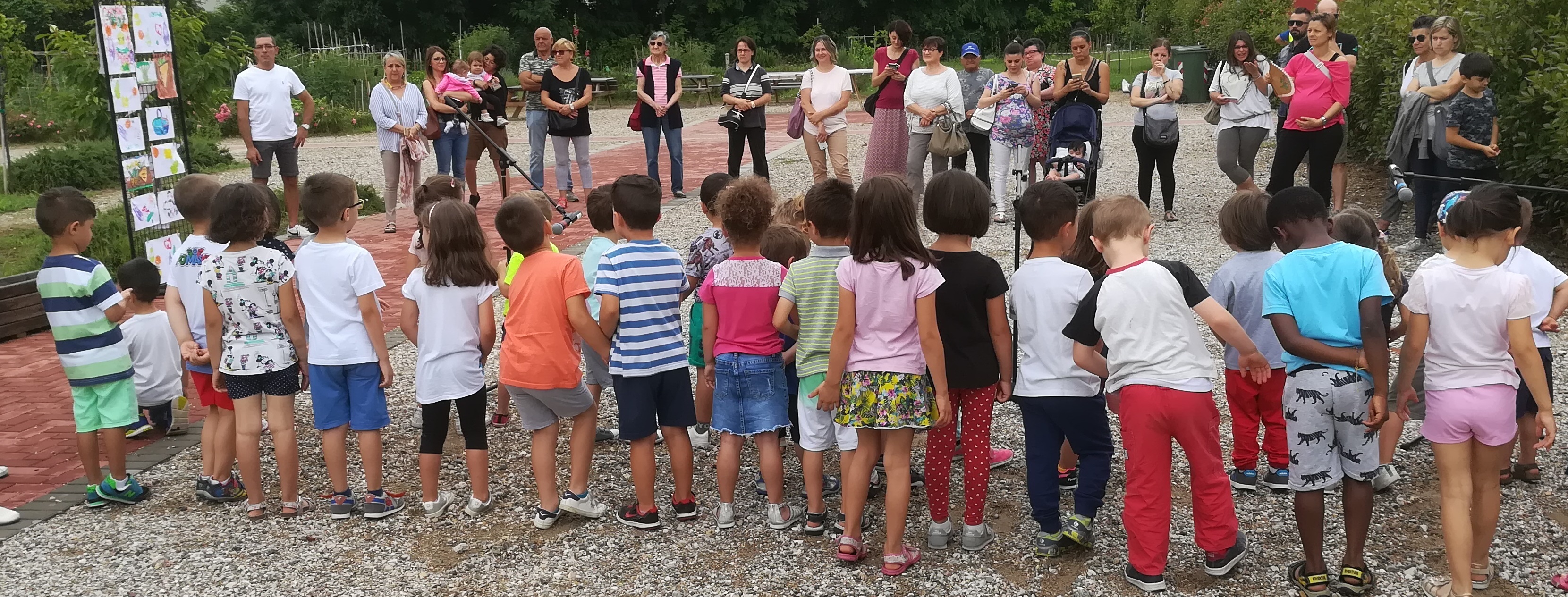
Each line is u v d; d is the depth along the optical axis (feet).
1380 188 35.14
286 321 14.10
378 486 14.35
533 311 13.41
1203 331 21.40
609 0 143.33
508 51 130.72
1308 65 27.53
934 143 31.63
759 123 37.91
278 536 13.98
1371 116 36.60
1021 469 15.44
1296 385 11.30
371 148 63.82
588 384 17.13
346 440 16.44
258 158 33.91
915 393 11.87
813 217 12.40
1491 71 24.07
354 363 13.99
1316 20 27.25
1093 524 13.60
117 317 14.70
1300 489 11.41
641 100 37.99
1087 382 12.18
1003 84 31.53
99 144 51.11
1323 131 27.63
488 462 16.17
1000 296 12.14
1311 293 11.13
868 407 11.84
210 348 14.11
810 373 12.68
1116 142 50.62
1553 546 12.58
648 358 13.37
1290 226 11.36
